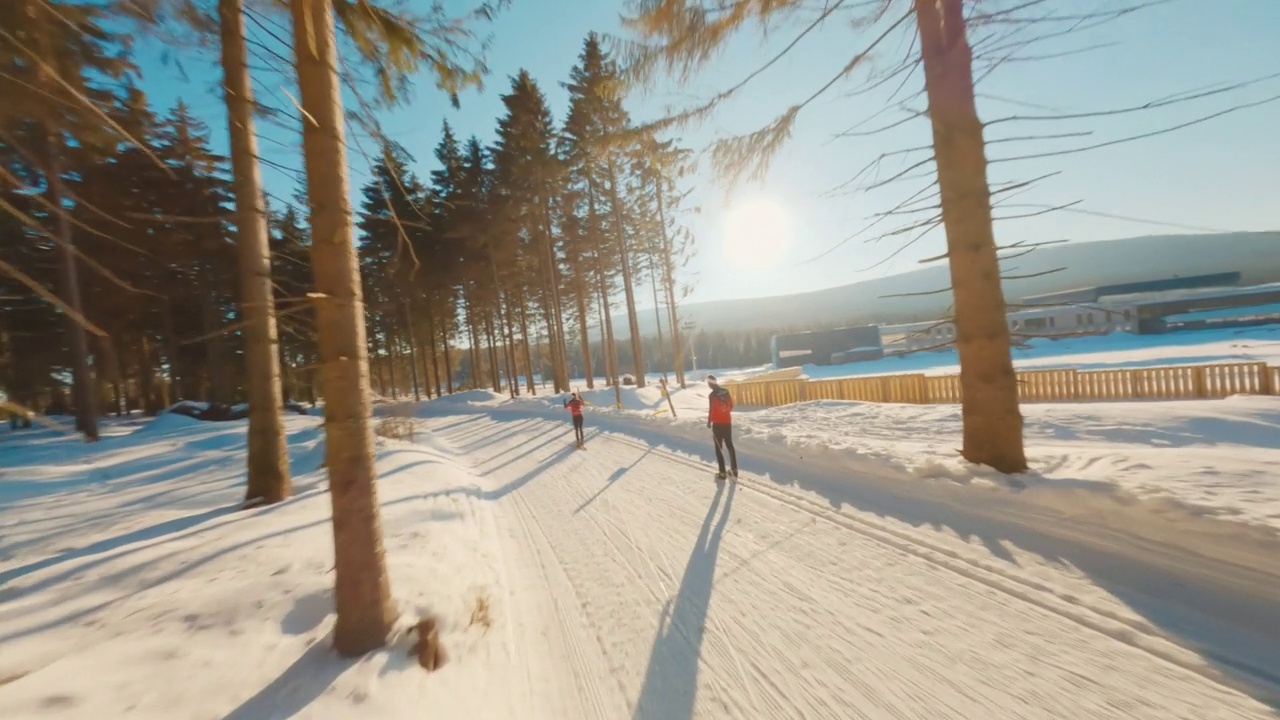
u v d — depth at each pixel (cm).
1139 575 378
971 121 575
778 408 1528
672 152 709
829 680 321
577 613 447
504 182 2838
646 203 2694
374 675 319
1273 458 523
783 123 647
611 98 688
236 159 671
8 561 563
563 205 2795
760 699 314
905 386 1452
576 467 1077
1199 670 289
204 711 289
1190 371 1102
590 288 3512
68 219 249
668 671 352
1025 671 307
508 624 435
